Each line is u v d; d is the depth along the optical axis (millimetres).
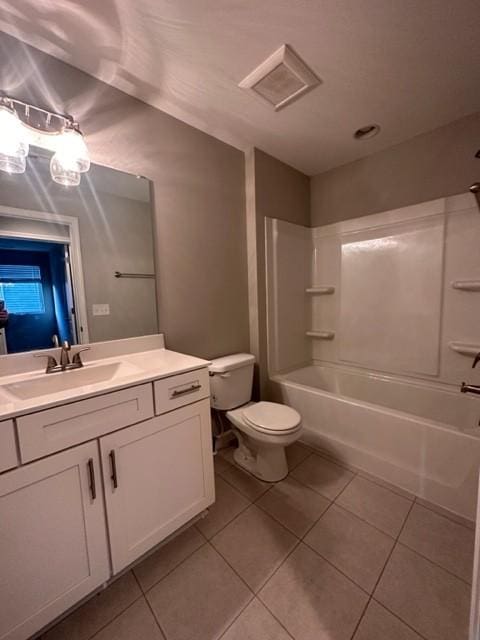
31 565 821
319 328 2570
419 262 1923
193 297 1819
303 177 2467
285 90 1455
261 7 1020
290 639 879
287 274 2338
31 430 801
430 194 1878
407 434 1491
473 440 1285
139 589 1041
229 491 1545
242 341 2160
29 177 1186
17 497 787
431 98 1539
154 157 1574
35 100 1166
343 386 2355
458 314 1788
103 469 956
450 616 926
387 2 1009
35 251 1217
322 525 1305
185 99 1513
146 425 1069
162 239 1642
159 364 1307
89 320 1383
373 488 1538
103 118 1370
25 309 1196
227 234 1994
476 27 1108
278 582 1053
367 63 1282
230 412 1760
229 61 1259
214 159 1872
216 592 1023
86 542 927
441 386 1886
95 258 1390
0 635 778
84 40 1140
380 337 2156
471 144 1704
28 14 1028
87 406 909
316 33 1128
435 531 1256
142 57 1229
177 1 991
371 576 1063
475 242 1704
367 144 2002
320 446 1898
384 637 875
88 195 1353
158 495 1121
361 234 2213
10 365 1153
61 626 931
